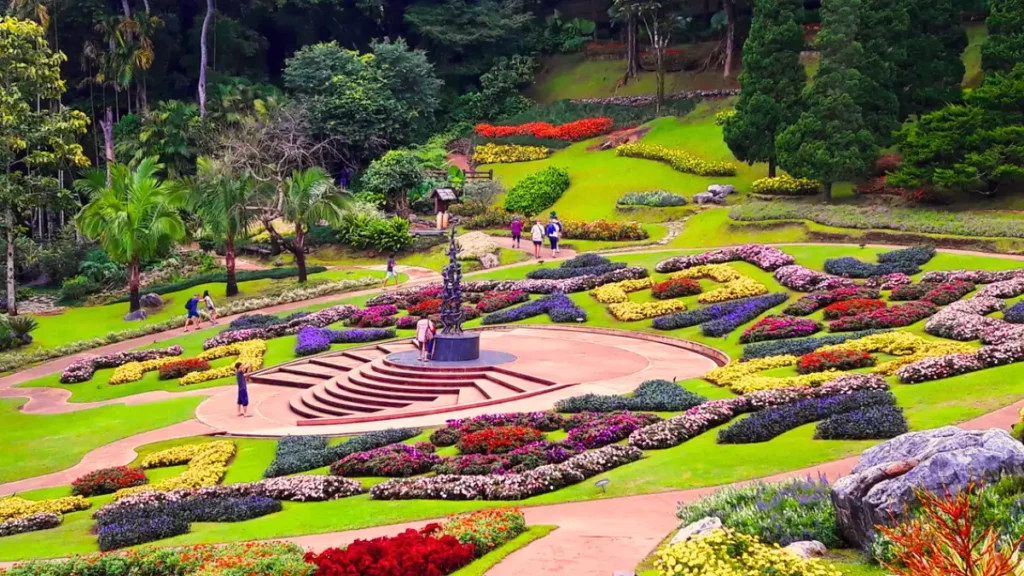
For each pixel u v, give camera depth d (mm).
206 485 22531
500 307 43656
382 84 73688
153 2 79812
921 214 45969
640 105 76750
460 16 85750
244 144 59562
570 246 54250
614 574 12500
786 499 13805
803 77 55125
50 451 29016
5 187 49969
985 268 37375
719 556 11102
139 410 33531
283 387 36000
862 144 50375
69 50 78250
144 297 51781
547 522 16062
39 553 17719
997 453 11883
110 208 49250
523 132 75438
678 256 45438
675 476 18328
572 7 91188
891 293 35094
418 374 31750
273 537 16875
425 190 67000
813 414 21453
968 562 8000
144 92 74875
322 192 52750
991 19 48625
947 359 23484
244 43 81000
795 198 53969
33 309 55000
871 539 11727
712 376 28031
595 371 31125
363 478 21719
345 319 44969
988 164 44562
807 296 36750
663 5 76875
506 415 24875
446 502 18438
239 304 49781
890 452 13109
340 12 85312
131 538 17562
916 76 53344
